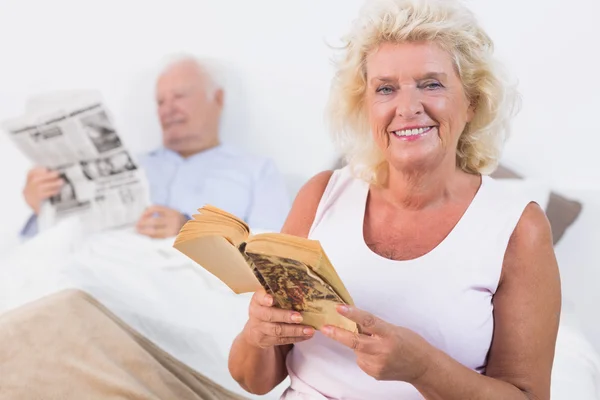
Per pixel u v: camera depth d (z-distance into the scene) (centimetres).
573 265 205
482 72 106
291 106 241
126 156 221
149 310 169
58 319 133
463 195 109
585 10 207
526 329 101
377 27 105
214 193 243
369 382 106
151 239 222
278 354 117
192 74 243
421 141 103
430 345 95
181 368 136
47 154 217
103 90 256
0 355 125
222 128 248
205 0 242
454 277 102
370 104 106
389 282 104
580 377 143
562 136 213
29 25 256
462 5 106
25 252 201
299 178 244
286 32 237
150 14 248
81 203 224
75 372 124
